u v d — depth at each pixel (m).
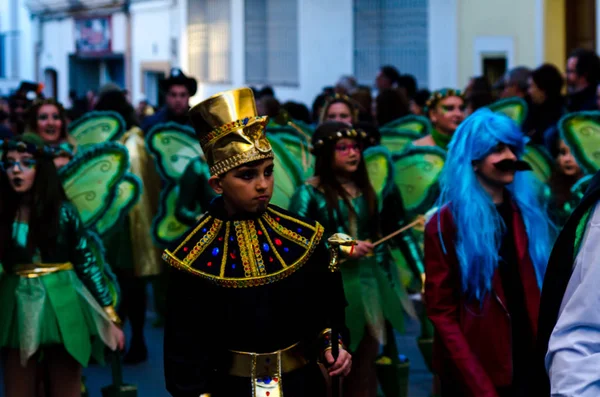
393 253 6.70
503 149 4.59
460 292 4.58
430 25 18.02
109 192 6.27
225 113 3.66
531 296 4.55
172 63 26.88
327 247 3.90
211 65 24.78
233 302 3.70
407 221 6.64
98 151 6.32
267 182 3.71
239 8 23.19
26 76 36.56
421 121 8.71
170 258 3.73
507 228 4.62
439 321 4.57
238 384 3.72
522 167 4.57
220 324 3.72
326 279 3.82
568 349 2.81
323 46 20.50
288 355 3.74
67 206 5.51
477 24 17.16
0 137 7.14
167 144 8.10
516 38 16.61
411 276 6.73
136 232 8.36
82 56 31.94
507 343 4.51
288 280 3.73
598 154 6.51
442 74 17.86
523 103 8.89
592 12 16.30
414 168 6.88
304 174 7.01
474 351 4.53
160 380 7.85
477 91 9.47
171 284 3.78
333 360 3.76
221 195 3.87
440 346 4.68
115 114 8.05
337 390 3.91
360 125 7.26
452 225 4.59
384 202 6.06
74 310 5.42
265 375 3.71
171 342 3.74
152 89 28.61
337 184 5.71
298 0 21.17
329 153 5.67
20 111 10.80
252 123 3.66
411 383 7.57
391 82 12.37
